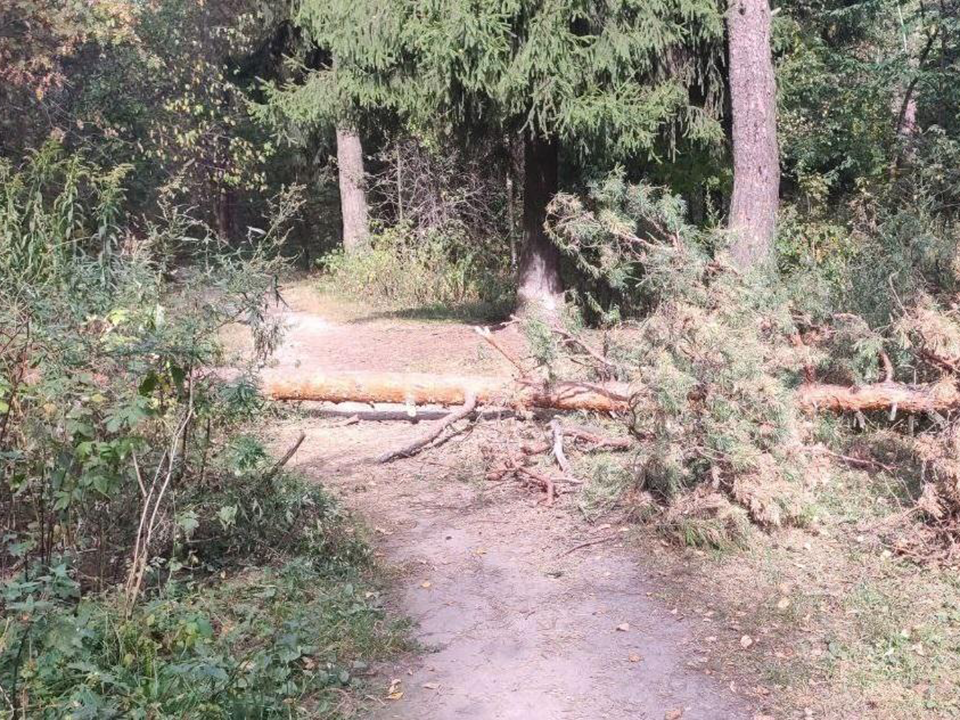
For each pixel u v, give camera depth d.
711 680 4.52
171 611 4.54
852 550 5.90
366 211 22.41
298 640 4.61
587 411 8.52
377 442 8.57
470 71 11.73
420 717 4.21
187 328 4.90
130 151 21.45
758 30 11.61
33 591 4.22
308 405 9.64
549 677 4.57
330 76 13.36
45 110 18.47
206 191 27.34
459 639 4.96
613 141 12.34
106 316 5.07
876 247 9.29
